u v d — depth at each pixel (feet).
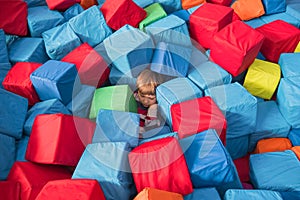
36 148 5.10
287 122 6.39
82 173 4.70
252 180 5.70
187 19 7.91
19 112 5.84
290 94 6.16
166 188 4.67
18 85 6.18
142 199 4.15
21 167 4.90
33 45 7.35
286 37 7.34
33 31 7.71
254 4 8.53
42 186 4.74
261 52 7.72
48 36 7.54
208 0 8.81
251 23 8.64
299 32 7.45
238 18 8.50
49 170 5.12
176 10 8.58
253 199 4.57
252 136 6.42
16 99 5.92
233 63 6.47
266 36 7.40
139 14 7.52
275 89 6.84
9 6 7.39
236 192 4.68
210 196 4.77
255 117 6.12
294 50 7.64
